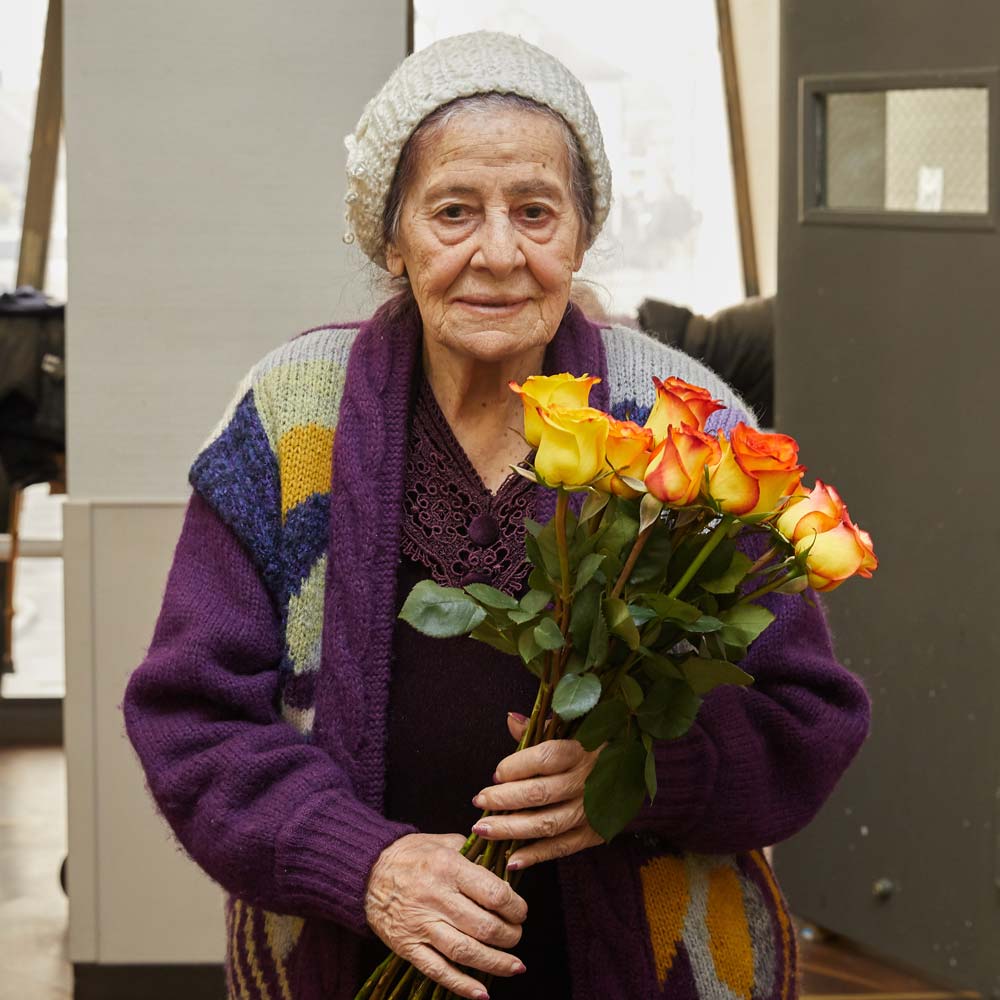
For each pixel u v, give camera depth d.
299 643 1.43
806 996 3.15
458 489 1.42
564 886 1.37
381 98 1.35
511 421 1.44
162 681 1.40
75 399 2.93
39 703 5.16
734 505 1.08
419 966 1.26
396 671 1.41
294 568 1.44
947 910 3.12
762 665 1.39
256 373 1.52
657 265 6.94
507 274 1.31
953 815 3.10
